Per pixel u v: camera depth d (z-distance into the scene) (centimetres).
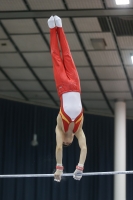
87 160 1988
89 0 1212
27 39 1423
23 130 1945
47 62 1570
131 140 2052
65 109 828
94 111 2069
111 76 1659
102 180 1981
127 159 2023
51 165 1948
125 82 1703
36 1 1230
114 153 1870
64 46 855
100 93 1842
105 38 1384
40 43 1441
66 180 1947
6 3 1248
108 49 1448
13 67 1634
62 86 837
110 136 2044
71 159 1970
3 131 1906
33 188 1912
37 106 2000
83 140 846
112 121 2066
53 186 1933
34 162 1934
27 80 1752
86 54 1495
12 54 1529
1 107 1923
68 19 1303
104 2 1218
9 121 1925
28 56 1536
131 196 1981
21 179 1902
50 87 1811
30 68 1633
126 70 1595
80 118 837
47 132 1983
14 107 1956
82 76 1681
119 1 1207
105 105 1984
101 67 1588
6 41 1445
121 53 1469
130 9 1235
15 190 1886
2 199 1859
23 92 1891
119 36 1363
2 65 1622
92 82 1731
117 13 1255
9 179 1884
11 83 1794
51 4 1243
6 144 1897
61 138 842
